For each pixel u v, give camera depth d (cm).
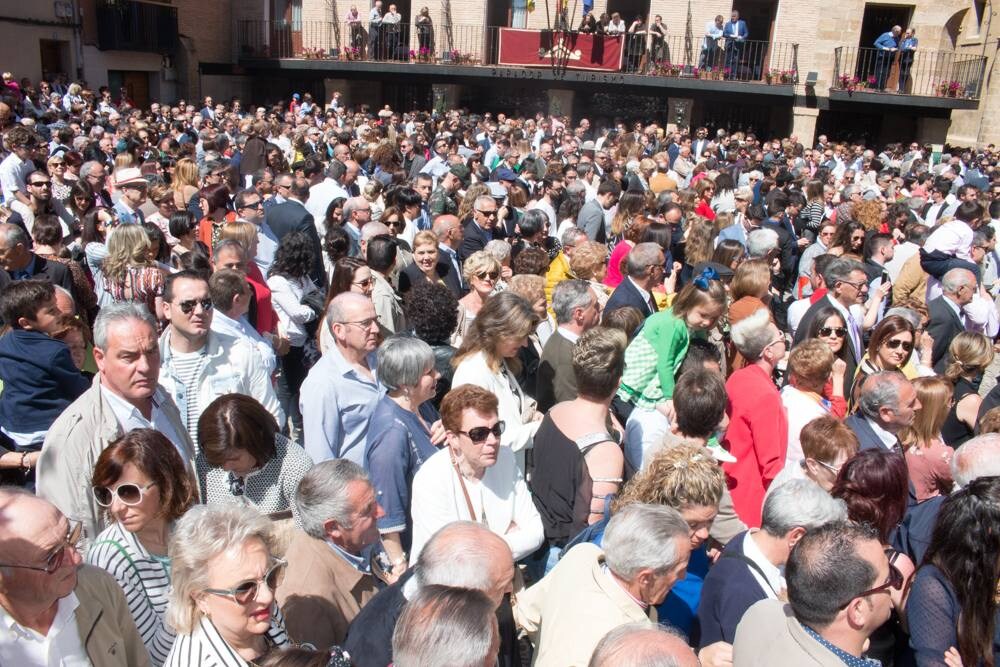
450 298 479
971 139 2328
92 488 297
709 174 1294
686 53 2350
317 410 411
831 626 239
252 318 553
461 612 207
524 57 2350
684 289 464
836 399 521
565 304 462
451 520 329
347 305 412
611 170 1228
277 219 727
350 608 287
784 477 375
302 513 282
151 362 330
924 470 410
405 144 1484
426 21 2402
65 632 226
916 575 293
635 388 455
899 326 493
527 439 376
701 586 335
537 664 265
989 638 275
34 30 2069
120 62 2328
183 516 251
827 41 2273
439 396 456
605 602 264
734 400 412
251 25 2625
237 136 1573
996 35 2205
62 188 830
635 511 270
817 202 1049
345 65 2427
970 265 684
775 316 805
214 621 237
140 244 548
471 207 856
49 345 397
